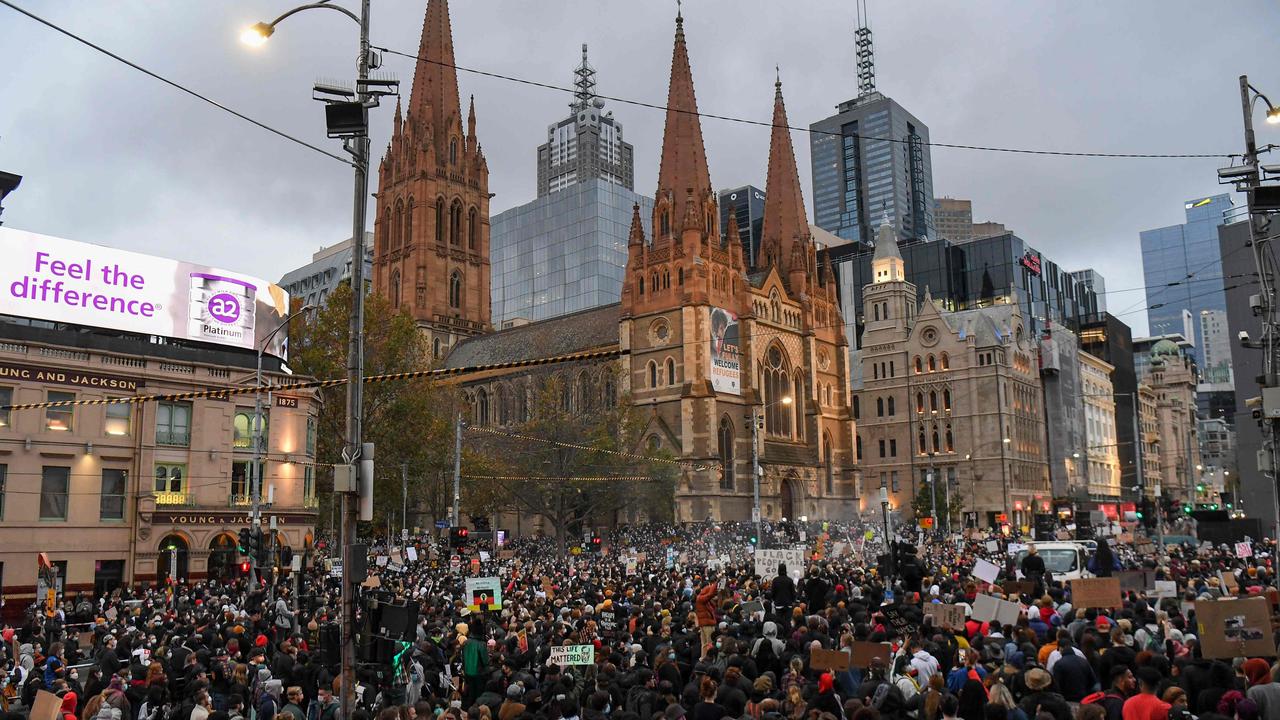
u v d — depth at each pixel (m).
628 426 94.81
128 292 60.44
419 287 142.12
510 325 166.88
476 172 152.38
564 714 15.75
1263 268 27.81
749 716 13.62
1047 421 148.88
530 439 87.00
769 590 32.81
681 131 110.69
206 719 16.03
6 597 49.59
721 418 102.44
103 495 54.31
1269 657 15.63
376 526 95.69
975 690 15.00
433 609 29.86
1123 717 12.77
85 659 33.53
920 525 86.31
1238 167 26.80
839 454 120.75
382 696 17.08
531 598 34.25
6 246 54.75
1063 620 22.91
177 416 58.31
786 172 127.94
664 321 106.19
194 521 57.41
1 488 50.06
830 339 123.19
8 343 51.00
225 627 27.59
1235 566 43.81
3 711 19.06
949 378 137.12
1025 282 170.50
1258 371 73.88
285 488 63.31
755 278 119.44
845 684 17.06
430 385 95.94
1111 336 184.25
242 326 67.00
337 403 84.31
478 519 59.78
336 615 26.59
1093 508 152.38
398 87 18.44
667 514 96.88
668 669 17.17
